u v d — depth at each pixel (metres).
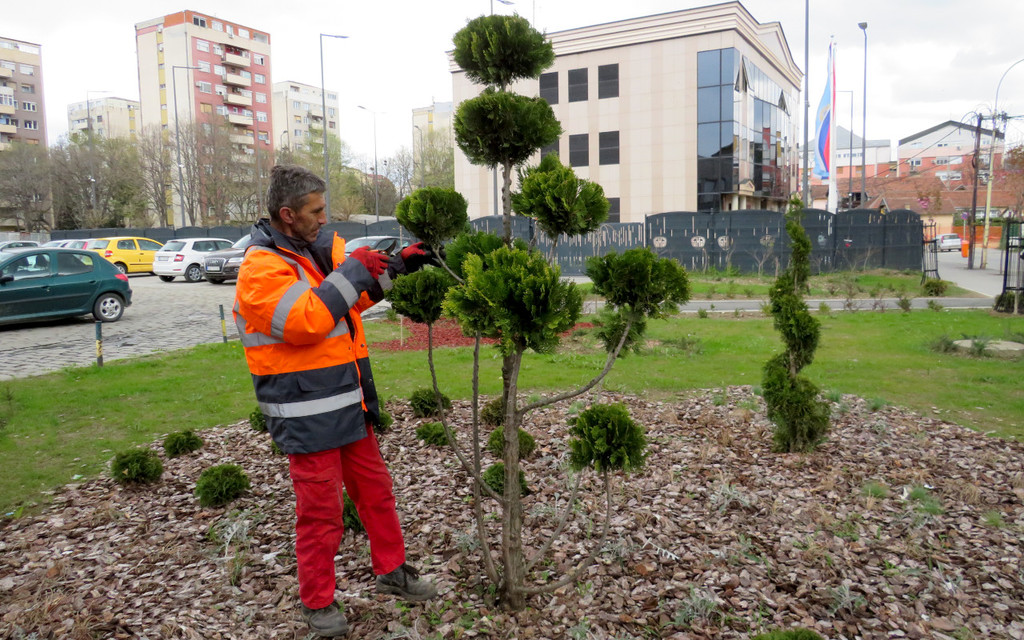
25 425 6.98
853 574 3.51
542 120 2.89
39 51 99.94
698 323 14.33
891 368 9.24
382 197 82.56
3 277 13.12
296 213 2.71
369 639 2.96
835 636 2.98
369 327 14.38
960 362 9.67
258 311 2.54
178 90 83.06
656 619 3.11
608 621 3.09
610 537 3.95
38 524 4.58
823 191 85.88
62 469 5.74
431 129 90.62
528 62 2.99
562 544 3.88
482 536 3.16
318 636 2.98
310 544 2.83
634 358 10.16
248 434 6.52
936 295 18.94
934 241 22.48
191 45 82.12
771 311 5.69
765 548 3.82
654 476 4.93
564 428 6.27
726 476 4.91
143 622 3.21
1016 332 11.95
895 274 25.23
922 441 5.78
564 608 3.18
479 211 45.06
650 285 2.73
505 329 2.42
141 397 8.17
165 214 62.47
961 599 3.28
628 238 27.17
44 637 3.13
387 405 7.41
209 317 15.98
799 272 5.64
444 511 4.44
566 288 2.58
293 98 117.38
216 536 4.14
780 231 25.92
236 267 24.66
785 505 4.36
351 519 4.07
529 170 2.93
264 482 5.17
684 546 3.83
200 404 7.84
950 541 3.91
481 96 2.82
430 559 3.74
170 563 3.88
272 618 3.22
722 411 6.87
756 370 9.20
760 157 43.66
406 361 10.27
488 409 6.57
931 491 4.68
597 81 41.25
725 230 26.42
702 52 38.72
